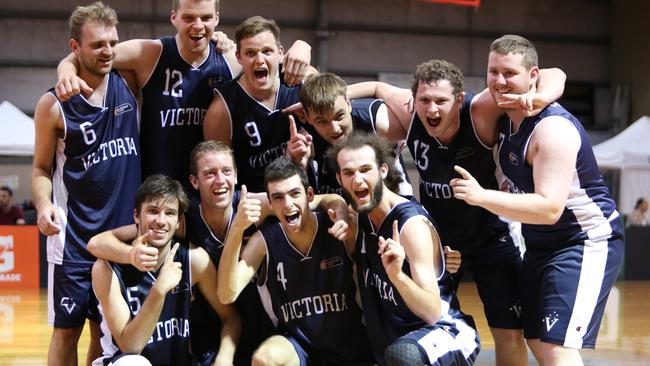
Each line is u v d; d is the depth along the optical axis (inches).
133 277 145.0
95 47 153.7
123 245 140.9
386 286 139.8
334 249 148.9
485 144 150.8
